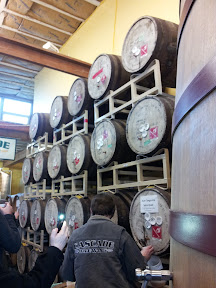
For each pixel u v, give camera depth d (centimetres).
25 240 693
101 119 433
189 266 99
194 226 93
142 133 324
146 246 297
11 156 1052
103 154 404
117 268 238
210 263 84
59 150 560
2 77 1184
